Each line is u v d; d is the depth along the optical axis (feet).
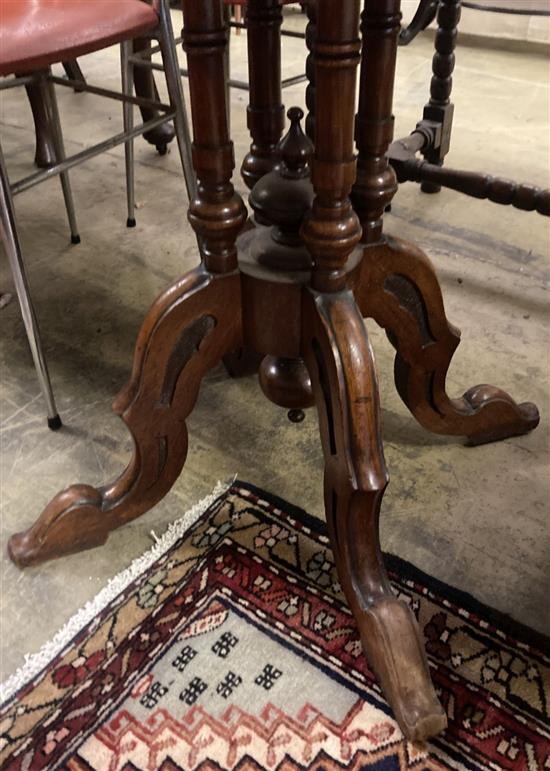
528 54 9.20
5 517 3.13
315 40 1.94
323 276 2.27
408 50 9.28
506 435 3.50
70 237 5.24
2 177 3.09
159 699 2.44
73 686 2.48
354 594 2.48
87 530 2.85
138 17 3.46
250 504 3.12
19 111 7.51
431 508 3.14
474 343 4.15
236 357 3.78
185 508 3.14
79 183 6.03
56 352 4.13
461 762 2.27
